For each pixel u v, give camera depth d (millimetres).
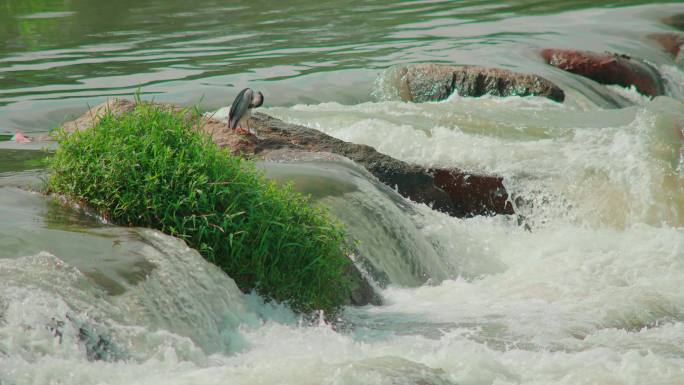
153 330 23984
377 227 37719
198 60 80000
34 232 26938
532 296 34375
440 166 48062
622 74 78250
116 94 66438
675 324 30688
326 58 81250
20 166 37406
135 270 25484
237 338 26500
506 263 41375
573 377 23484
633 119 59562
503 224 46469
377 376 21047
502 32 95500
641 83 78750
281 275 30391
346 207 37375
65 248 26062
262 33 94750
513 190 47312
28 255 24875
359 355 25438
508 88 65938
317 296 30688
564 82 73062
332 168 41250
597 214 46312
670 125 53219
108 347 22328
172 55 82188
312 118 55719
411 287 37000
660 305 32438
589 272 37781
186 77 72875
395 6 114188
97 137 31703
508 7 112688
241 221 30234
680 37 94875
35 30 95500
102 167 30719
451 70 67125
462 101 64688
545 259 40219
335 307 31422
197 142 32438
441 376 22078
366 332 29266
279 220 31031
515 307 32656
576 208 46625
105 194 30422
